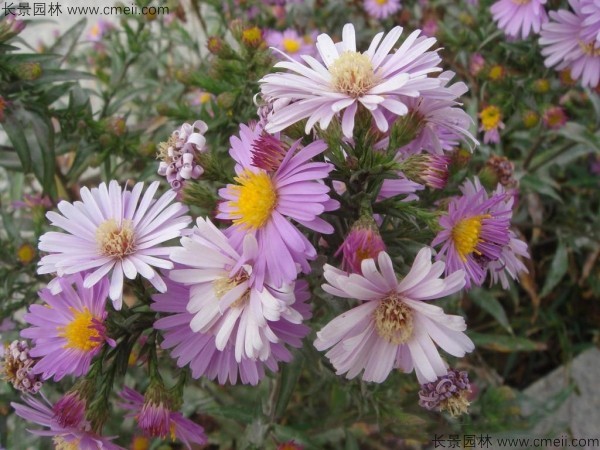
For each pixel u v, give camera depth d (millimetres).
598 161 283
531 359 287
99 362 133
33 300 213
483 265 137
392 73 125
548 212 294
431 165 121
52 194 218
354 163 126
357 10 326
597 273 281
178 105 227
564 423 250
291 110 119
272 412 203
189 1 336
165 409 135
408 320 117
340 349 116
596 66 207
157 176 238
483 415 214
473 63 237
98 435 135
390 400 194
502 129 247
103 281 128
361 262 112
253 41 205
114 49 289
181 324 128
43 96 206
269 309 112
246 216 120
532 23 219
